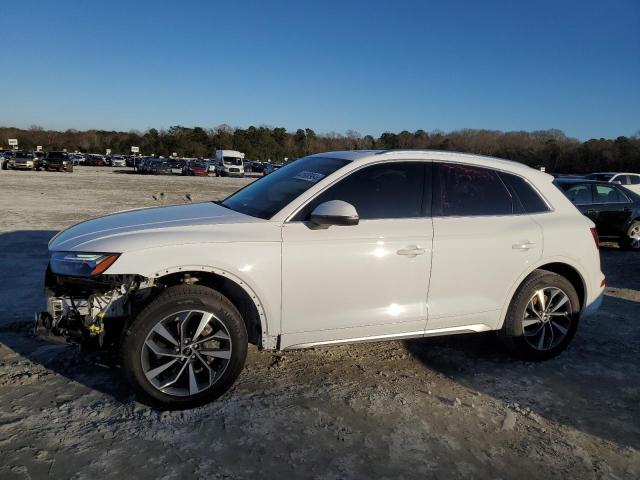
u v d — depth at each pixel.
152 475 2.65
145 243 3.18
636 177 20.84
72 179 31.42
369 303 3.69
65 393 3.44
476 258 3.96
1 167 41.97
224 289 3.60
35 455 2.76
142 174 49.12
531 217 4.29
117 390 3.51
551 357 4.43
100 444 2.89
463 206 4.04
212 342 3.38
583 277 4.45
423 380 3.94
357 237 3.61
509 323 4.22
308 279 3.50
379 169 3.84
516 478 2.80
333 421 3.26
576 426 3.38
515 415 3.47
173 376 3.26
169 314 3.16
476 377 4.04
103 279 3.16
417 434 3.16
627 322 5.64
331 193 3.65
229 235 3.35
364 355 4.37
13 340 4.28
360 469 2.80
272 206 3.67
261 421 3.21
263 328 3.47
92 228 3.54
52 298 3.22
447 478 2.77
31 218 12.06
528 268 4.18
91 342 3.27
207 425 3.14
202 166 50.28
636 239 10.70
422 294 3.83
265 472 2.73
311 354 4.32
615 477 2.86
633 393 3.91
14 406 3.24
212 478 2.66
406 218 3.80
